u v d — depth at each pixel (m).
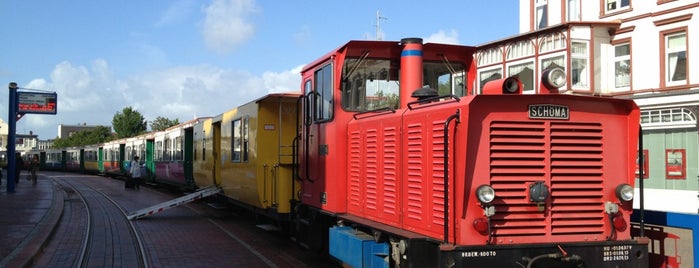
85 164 56.06
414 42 7.42
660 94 16.39
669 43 16.59
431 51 7.70
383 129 6.90
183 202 15.87
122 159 41.03
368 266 6.74
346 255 7.29
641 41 17.03
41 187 27.53
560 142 5.51
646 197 16.97
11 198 19.78
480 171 5.34
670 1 16.28
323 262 9.22
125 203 20.69
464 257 5.17
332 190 7.91
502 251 5.26
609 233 5.60
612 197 5.65
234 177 14.24
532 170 5.43
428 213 5.90
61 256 9.69
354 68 7.68
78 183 35.59
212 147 17.33
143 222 14.80
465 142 5.29
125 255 9.90
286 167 11.26
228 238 11.95
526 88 18.59
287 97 11.46
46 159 74.31
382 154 6.90
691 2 15.80
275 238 11.95
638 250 5.57
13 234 10.95
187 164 22.53
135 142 37.03
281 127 11.70
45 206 16.94
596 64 17.59
